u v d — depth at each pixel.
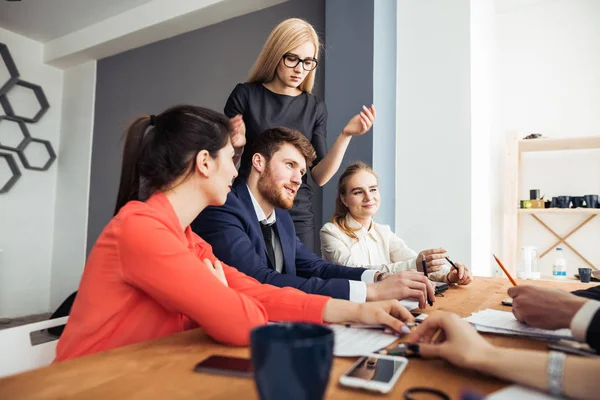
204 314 0.63
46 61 4.27
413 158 2.70
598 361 0.43
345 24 2.52
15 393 0.42
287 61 1.88
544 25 3.24
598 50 3.06
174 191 0.81
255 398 0.42
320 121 2.12
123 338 0.71
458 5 2.60
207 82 3.40
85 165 4.21
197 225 1.17
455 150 2.56
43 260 4.32
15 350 0.76
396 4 2.83
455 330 0.54
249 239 1.17
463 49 2.57
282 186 1.32
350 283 0.98
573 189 3.07
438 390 0.45
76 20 3.82
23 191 4.16
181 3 3.27
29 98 4.18
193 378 0.48
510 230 2.92
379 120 2.48
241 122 1.44
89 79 4.24
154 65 3.75
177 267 0.66
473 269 2.50
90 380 0.47
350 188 2.00
